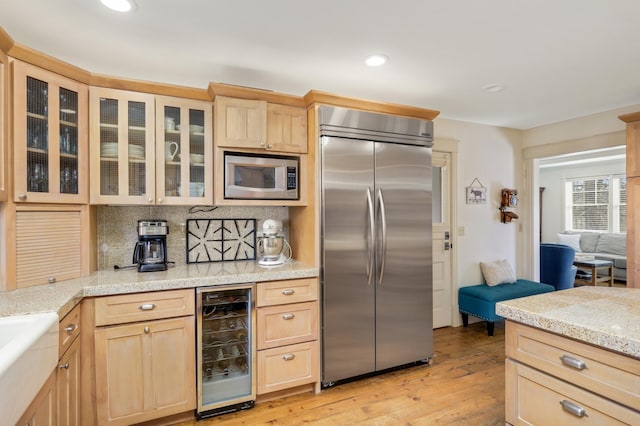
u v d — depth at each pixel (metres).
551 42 2.10
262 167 2.49
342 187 2.49
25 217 1.85
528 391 1.43
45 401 1.36
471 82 2.75
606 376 1.16
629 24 1.89
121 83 2.18
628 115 2.86
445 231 3.87
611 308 1.44
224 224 2.84
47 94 1.90
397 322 2.72
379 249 2.62
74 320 1.75
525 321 1.41
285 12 1.77
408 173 2.74
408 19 1.84
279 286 2.33
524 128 4.29
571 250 4.39
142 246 2.35
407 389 2.51
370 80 2.69
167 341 2.03
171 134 2.36
